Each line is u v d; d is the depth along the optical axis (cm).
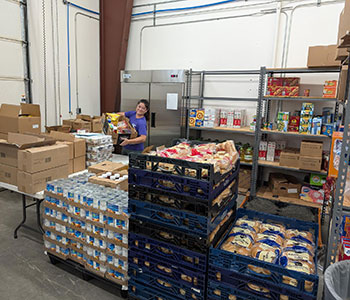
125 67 539
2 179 250
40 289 198
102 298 192
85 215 193
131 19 517
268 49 409
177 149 173
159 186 154
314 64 312
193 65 472
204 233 146
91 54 518
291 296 132
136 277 176
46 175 230
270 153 379
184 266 157
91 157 291
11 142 243
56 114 466
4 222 296
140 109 329
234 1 423
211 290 152
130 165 162
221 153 182
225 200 175
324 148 386
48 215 214
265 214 195
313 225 181
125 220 174
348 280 133
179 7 469
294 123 354
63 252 213
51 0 433
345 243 157
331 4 364
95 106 544
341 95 216
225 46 441
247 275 140
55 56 452
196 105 471
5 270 217
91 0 501
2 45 389
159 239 162
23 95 425
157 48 500
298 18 384
